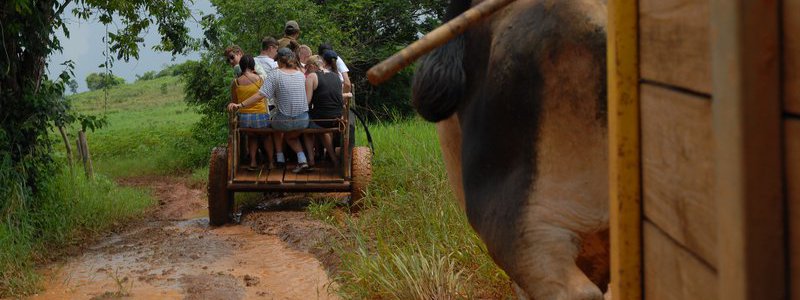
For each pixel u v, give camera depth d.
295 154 11.65
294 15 19.69
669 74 2.41
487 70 3.65
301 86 10.80
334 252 8.30
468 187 3.71
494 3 3.40
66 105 10.70
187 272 8.30
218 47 18.34
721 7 1.92
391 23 23.72
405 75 22.25
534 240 3.34
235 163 10.89
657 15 2.49
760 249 1.86
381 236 8.02
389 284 6.41
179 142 18.97
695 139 2.24
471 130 3.73
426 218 7.82
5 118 9.98
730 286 1.94
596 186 3.31
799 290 1.79
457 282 6.27
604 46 3.30
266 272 8.20
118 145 21.66
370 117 22.27
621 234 2.74
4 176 9.40
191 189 15.00
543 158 3.38
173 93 39.81
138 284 7.87
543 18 3.46
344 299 6.71
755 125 1.84
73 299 7.43
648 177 2.63
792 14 1.78
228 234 10.35
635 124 2.69
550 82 3.37
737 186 1.88
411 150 11.86
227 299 7.23
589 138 3.30
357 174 10.69
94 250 9.49
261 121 10.88
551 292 3.29
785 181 1.84
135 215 11.88
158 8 11.82
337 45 21.00
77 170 12.52
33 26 10.14
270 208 11.86
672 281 2.47
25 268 8.19
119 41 11.86
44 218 9.84
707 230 2.19
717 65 1.96
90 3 11.12
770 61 1.83
